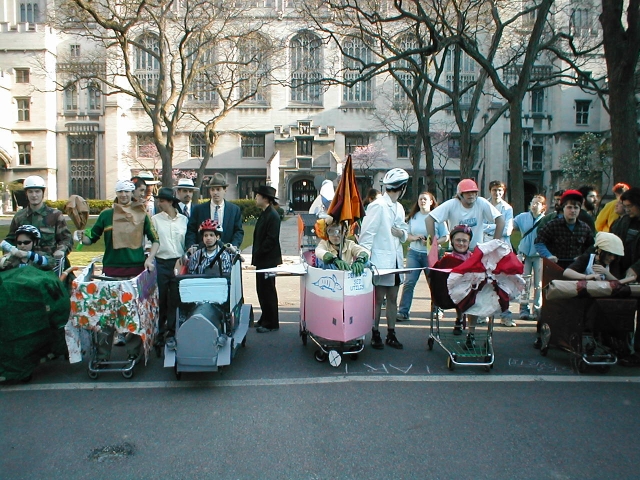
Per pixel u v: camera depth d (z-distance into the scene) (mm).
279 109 49719
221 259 6117
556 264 6363
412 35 21312
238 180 50188
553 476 3648
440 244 7977
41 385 5438
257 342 7082
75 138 51000
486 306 5699
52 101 50562
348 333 5863
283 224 34250
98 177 51031
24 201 6766
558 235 6793
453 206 6863
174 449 4035
